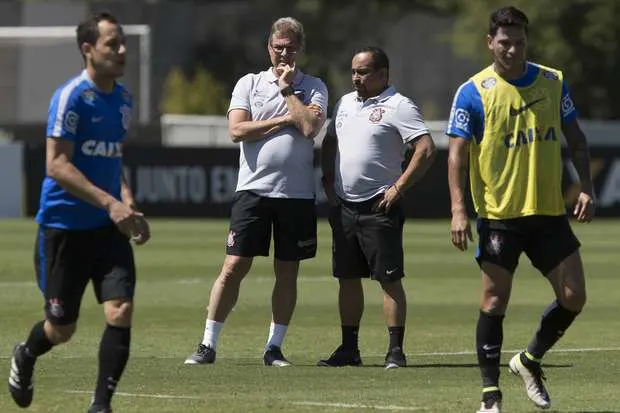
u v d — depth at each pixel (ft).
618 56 541.34
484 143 90.38
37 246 85.40
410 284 194.29
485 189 90.68
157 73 558.15
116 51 82.79
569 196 352.28
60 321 84.69
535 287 192.03
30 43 469.98
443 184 349.20
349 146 116.47
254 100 116.57
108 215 84.28
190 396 97.35
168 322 147.95
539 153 89.97
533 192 89.76
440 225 327.06
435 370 112.68
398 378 107.65
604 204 358.43
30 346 86.84
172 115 489.67
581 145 92.22
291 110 114.52
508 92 89.97
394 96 116.16
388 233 115.14
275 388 101.60
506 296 90.43
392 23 559.38
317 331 141.69
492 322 89.92
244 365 115.34
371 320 151.64
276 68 116.37
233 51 604.90
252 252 115.96
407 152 134.51
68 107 82.53
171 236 279.69
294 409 91.76
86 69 84.07
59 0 525.34
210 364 115.55
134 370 111.04
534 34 532.32
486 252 90.58
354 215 115.65
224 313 116.78
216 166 343.46
